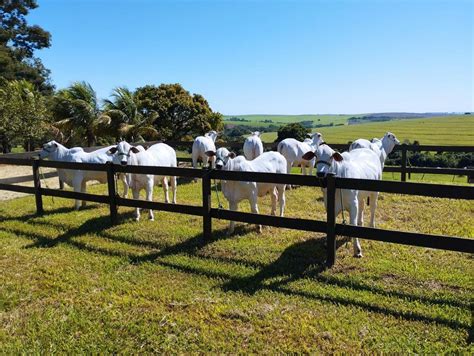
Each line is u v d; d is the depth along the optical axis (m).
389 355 3.52
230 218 6.21
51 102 20.42
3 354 3.69
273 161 7.66
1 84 24.25
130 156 8.17
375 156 6.96
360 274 5.19
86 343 3.83
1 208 9.62
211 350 3.69
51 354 3.68
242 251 6.13
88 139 20.45
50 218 8.44
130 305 4.54
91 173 9.27
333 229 5.33
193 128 24.95
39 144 23.36
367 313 4.22
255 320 4.13
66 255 6.19
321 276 5.16
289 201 10.06
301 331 3.91
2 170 16.91
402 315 4.16
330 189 5.26
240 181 6.63
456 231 7.15
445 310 4.24
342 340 3.77
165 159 9.33
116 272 5.48
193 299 4.64
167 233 7.10
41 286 5.10
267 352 3.63
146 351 3.69
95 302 4.63
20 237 7.19
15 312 4.46
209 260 5.82
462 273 5.16
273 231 7.14
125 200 7.43
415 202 9.59
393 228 7.48
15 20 35.59
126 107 20.12
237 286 4.95
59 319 4.28
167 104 23.84
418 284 4.88
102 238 6.98
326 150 5.57
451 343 3.64
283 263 5.63
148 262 5.80
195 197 10.95
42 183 13.57
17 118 19.36
